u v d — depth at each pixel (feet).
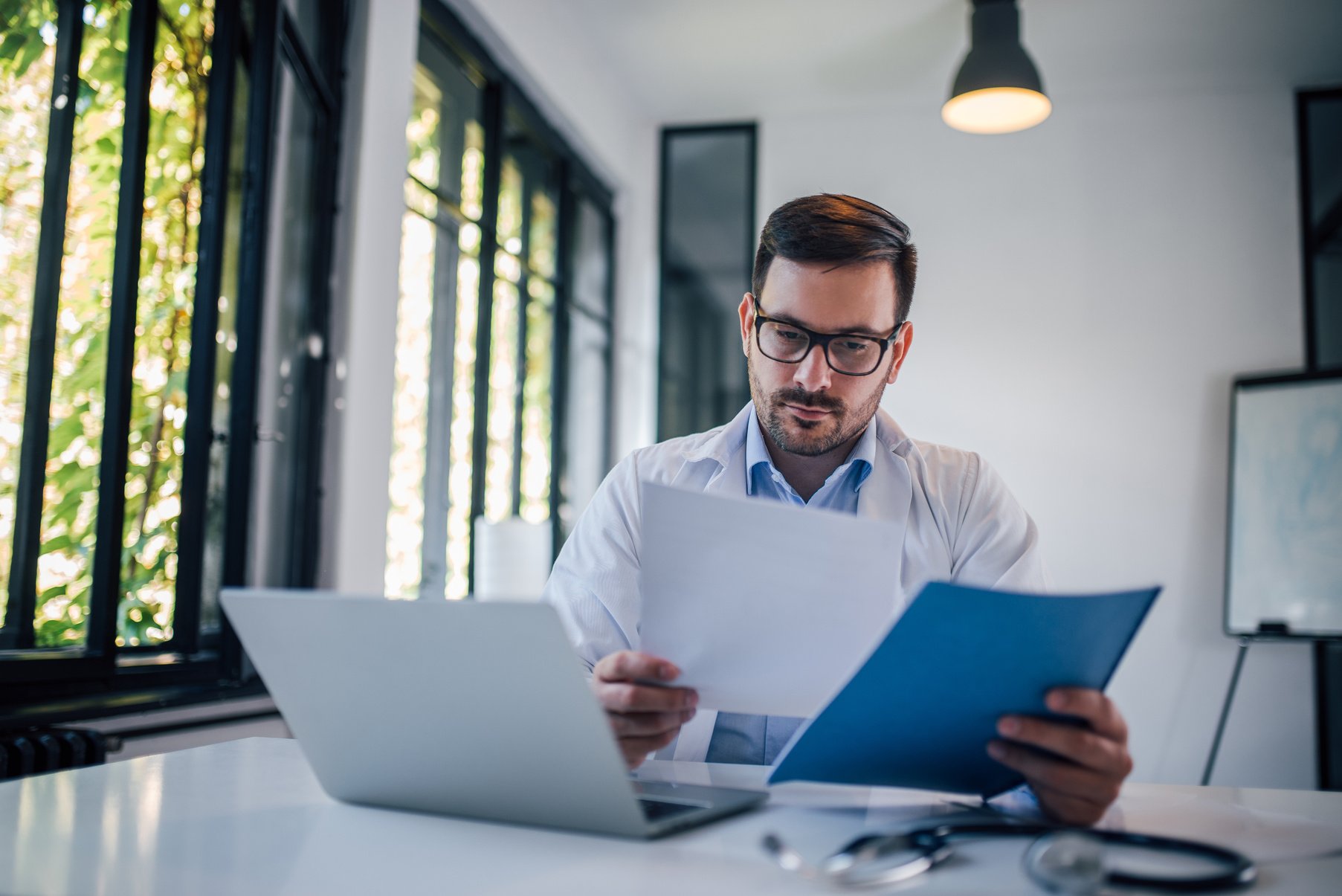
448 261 11.28
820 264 3.58
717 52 14.32
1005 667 2.06
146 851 1.97
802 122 16.14
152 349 6.29
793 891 1.72
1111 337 14.76
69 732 4.91
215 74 6.76
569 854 1.95
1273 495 13.52
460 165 11.55
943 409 15.05
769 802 2.45
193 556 6.58
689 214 16.48
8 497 5.11
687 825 2.14
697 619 2.38
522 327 13.23
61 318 5.40
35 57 5.18
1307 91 14.76
